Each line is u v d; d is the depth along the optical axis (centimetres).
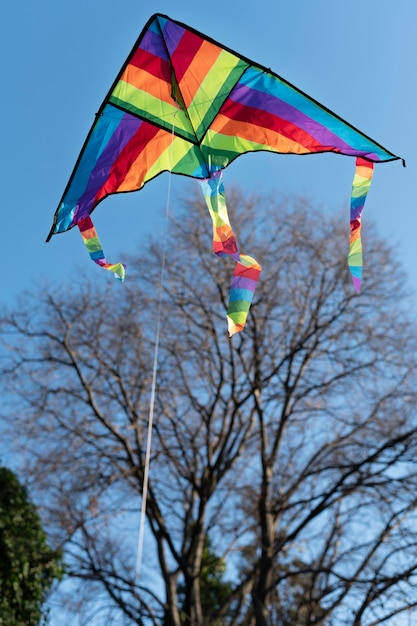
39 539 1103
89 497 1470
